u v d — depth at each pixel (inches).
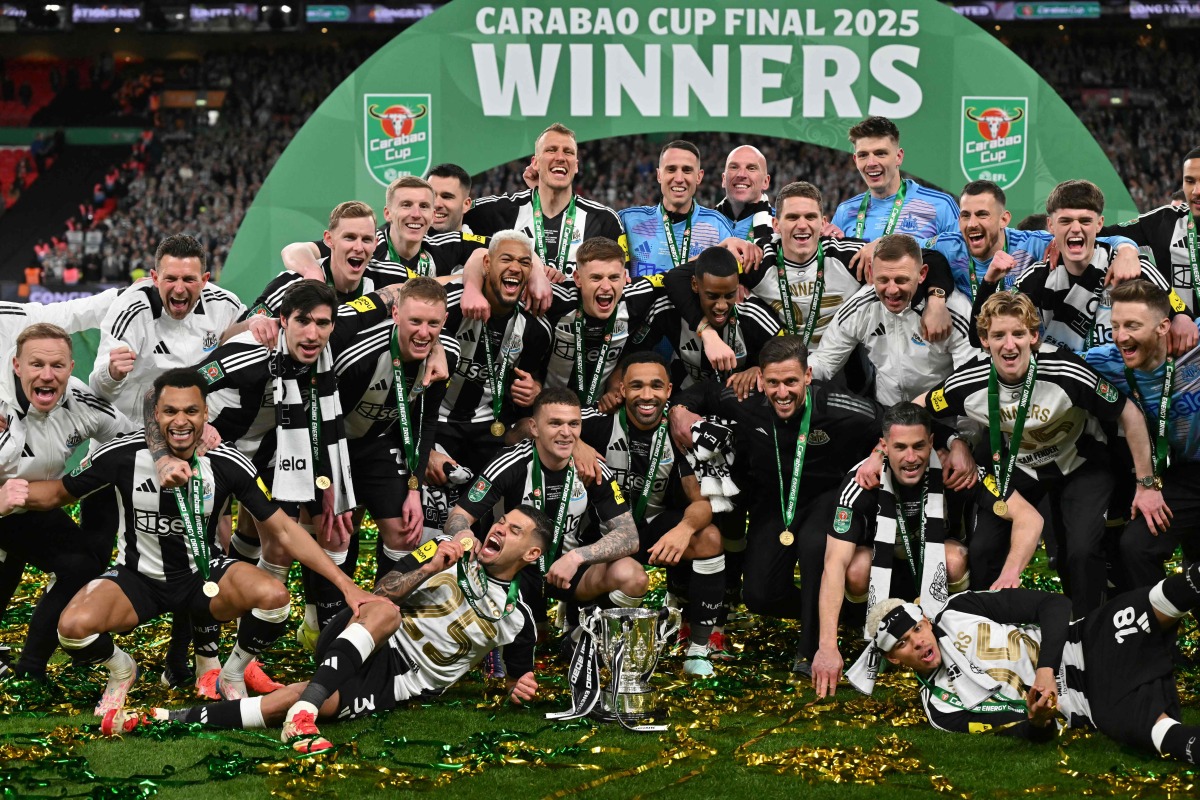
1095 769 158.2
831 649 190.9
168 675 200.1
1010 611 176.1
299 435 203.3
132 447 186.1
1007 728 171.3
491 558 186.2
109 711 169.9
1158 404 201.0
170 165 1093.8
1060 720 174.1
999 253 223.8
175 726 170.9
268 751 163.6
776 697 192.1
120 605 181.9
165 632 230.7
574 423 198.7
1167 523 197.9
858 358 251.4
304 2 1069.8
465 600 185.2
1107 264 218.8
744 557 232.2
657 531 220.4
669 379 232.5
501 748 164.9
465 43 364.5
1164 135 1073.5
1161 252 235.5
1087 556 197.6
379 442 219.0
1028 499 211.0
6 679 197.9
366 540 333.1
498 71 365.1
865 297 227.5
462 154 367.6
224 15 1075.9
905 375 228.5
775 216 269.0
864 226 286.4
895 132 283.4
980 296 233.0
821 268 240.4
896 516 200.1
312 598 218.1
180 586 187.3
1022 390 197.6
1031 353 197.9
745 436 217.9
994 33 1119.0
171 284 239.6
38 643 195.8
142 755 162.1
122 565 187.3
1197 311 232.8
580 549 197.9
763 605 218.4
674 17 362.0
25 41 1168.2
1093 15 1000.9
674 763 161.3
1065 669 175.5
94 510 209.8
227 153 1104.8
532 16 363.3
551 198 273.7
